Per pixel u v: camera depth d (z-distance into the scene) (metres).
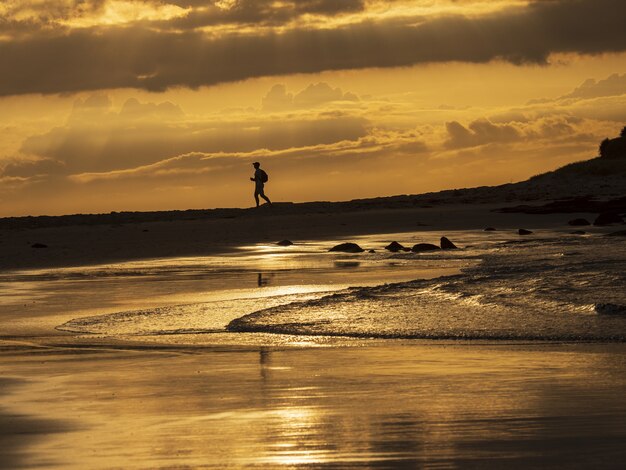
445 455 10.46
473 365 15.61
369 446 10.88
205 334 19.58
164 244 48.84
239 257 40.88
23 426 12.07
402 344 17.89
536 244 40.28
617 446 10.66
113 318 22.05
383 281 28.66
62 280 32.25
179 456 10.65
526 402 12.85
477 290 23.73
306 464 10.28
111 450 10.92
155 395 13.84
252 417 12.38
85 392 14.12
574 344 17.42
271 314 21.53
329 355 16.91
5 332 20.48
